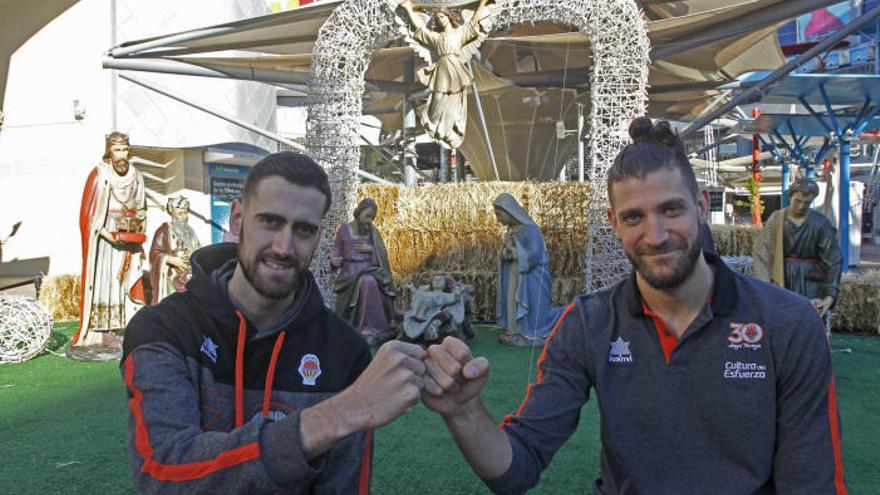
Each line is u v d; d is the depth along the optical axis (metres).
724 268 1.51
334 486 1.46
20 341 6.47
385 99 18.16
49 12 13.05
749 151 30.70
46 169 13.16
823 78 11.30
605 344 1.56
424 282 9.63
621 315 1.58
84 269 6.72
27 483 3.37
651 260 1.42
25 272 13.15
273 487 1.04
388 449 3.84
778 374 1.43
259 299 1.44
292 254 1.34
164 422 1.19
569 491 3.24
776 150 17.31
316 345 1.50
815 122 14.59
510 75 13.95
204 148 15.48
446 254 9.83
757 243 5.49
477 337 7.77
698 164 23.58
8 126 13.22
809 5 8.70
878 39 22.23
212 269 1.56
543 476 3.43
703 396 1.46
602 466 1.66
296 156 1.40
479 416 1.40
